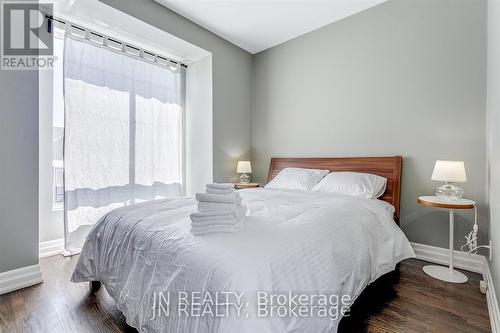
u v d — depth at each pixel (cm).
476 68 217
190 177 372
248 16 301
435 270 213
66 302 162
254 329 78
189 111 372
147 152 318
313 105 332
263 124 391
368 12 283
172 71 347
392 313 153
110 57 283
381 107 274
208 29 329
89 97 265
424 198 210
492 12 176
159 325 107
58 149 259
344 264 123
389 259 174
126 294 129
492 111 176
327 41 318
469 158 220
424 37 245
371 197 229
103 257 157
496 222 151
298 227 125
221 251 98
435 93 239
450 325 142
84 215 260
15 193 183
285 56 362
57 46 258
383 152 272
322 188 258
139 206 174
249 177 383
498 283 138
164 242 118
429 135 242
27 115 190
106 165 278
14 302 162
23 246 186
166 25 283
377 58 276
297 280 95
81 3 229
